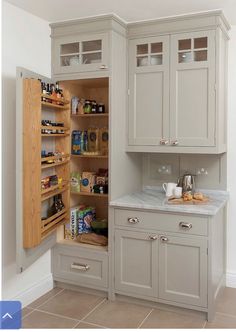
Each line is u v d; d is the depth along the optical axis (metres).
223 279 3.26
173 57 3.03
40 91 2.63
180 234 2.80
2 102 2.71
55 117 3.34
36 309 2.93
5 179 2.77
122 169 3.25
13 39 2.79
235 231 3.30
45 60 3.17
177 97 3.03
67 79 3.18
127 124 3.26
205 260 2.73
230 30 3.23
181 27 2.97
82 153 3.35
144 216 2.92
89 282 3.18
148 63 3.14
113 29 2.98
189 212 2.73
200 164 3.40
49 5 2.79
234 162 3.28
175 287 2.85
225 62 3.17
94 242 3.23
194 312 2.83
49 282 3.29
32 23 2.99
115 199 3.13
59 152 3.30
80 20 3.05
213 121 2.91
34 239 2.61
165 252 2.87
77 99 3.41
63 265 3.30
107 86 3.60
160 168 3.58
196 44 2.98
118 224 3.03
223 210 3.21
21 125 2.53
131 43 3.19
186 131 3.02
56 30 3.19
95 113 3.35
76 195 3.60
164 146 3.11
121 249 3.04
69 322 2.72
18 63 2.85
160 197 3.23
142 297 2.97
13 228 2.86
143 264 2.96
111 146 3.04
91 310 2.92
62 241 3.35
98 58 3.08
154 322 2.73
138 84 3.19
